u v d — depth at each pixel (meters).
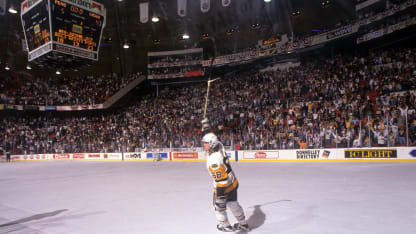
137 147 28.62
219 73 37.69
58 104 36.62
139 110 34.84
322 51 30.66
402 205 6.05
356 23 24.38
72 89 38.91
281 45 29.77
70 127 35.19
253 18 30.75
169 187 9.80
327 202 6.54
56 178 14.12
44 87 39.03
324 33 26.73
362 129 18.14
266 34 33.62
